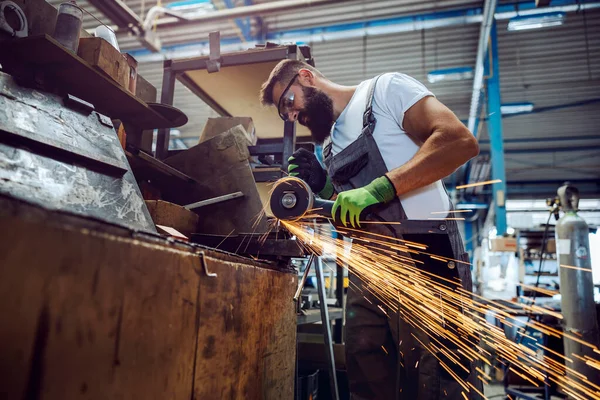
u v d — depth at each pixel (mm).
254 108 2881
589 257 3318
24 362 449
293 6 4340
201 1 6328
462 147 1329
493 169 7109
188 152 1976
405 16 7457
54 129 1035
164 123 2088
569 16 7383
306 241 1570
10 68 1498
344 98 1716
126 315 609
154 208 1558
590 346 3219
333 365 2227
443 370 1373
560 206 3596
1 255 425
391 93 1530
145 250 656
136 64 1979
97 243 554
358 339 1613
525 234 5473
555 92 9328
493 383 4250
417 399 1424
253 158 2764
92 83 1636
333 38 7652
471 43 7832
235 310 990
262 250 1599
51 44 1364
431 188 1505
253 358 1102
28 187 844
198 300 817
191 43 8078
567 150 11531
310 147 3031
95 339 549
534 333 3957
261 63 2312
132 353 623
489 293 5000
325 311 2266
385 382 1565
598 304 3498
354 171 1561
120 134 1607
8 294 432
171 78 2426
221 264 923
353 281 1676
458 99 9438
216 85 2611
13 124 925
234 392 975
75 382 517
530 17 7180
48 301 478
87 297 535
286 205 1425
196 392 803
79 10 1547
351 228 1472
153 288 675
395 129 1532
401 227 1365
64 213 508
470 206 12484
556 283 4844
